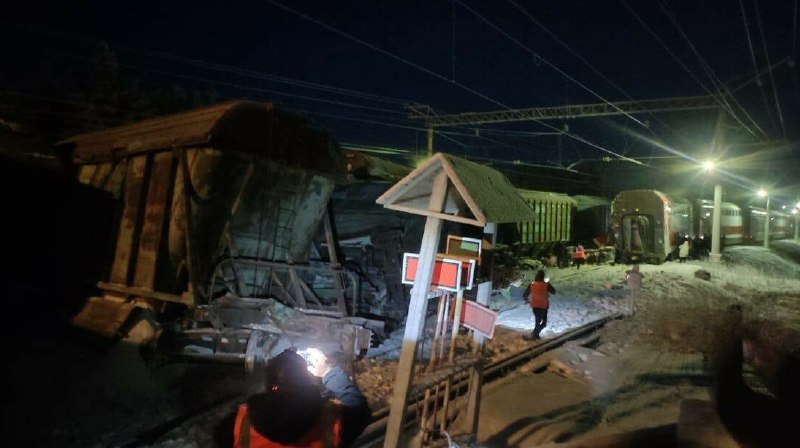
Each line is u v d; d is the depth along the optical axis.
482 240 6.18
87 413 6.82
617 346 12.34
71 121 17.92
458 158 5.41
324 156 10.82
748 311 17.09
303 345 9.02
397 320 12.51
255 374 8.23
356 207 12.81
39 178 10.66
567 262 28.19
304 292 11.21
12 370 7.53
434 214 5.12
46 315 9.41
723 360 3.16
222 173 9.15
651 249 30.03
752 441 2.63
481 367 6.15
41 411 6.68
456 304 5.95
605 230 36.00
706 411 3.04
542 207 28.11
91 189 10.48
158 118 10.38
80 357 8.34
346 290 11.73
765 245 44.56
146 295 9.06
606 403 8.27
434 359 5.84
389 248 12.71
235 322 9.24
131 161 9.96
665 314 16.03
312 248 11.69
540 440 6.66
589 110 29.78
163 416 6.92
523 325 14.02
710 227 38.44
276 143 9.86
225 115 9.07
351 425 2.96
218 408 7.21
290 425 2.68
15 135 11.04
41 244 10.43
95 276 10.08
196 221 9.16
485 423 7.07
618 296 19.19
